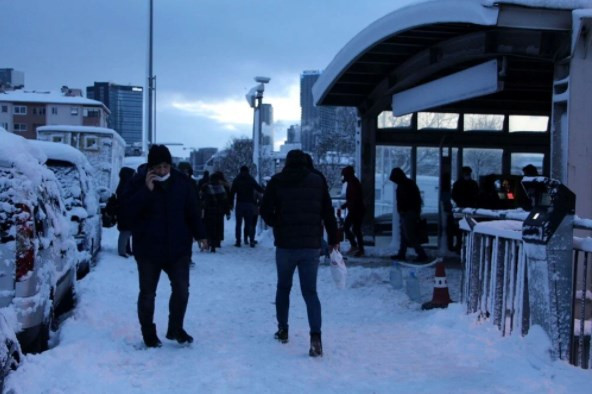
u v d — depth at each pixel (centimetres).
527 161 1506
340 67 1252
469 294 741
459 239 1411
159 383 532
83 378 526
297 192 639
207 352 630
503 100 1440
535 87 1255
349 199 1350
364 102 1460
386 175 1502
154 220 630
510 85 1159
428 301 881
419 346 666
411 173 1501
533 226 562
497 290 677
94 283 988
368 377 560
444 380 548
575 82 766
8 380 488
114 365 577
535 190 577
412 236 1245
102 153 2558
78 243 1066
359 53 1159
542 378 531
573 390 502
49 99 8844
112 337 664
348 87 1430
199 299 922
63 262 742
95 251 1270
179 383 532
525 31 830
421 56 1152
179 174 646
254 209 1623
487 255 709
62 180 1096
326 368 586
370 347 663
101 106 8944
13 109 8788
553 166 796
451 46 1029
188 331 720
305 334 720
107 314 764
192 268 1216
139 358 600
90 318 736
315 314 629
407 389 524
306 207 639
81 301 833
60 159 1108
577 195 764
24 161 594
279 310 676
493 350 618
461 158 1488
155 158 621
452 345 658
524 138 1492
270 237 1773
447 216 1414
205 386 527
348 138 4478
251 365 590
